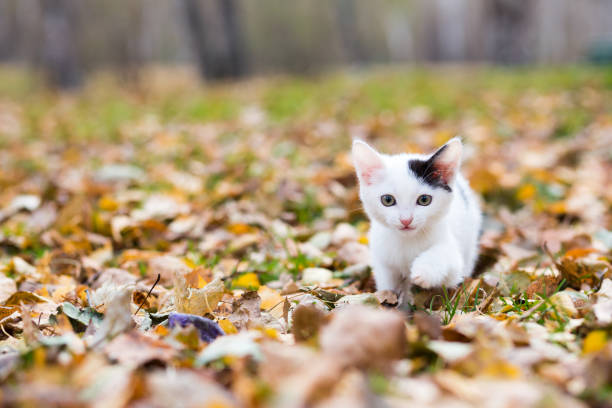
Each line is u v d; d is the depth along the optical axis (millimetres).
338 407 716
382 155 1000
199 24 4543
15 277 1021
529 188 1255
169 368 776
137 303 931
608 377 755
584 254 1026
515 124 1970
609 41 4633
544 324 861
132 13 8422
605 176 1350
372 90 2924
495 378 757
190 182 1359
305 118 2205
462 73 3816
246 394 736
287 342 829
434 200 950
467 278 965
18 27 10773
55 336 846
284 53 10039
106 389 745
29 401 724
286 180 1294
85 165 1562
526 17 4023
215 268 1051
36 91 4539
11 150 1871
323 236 1126
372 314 777
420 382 749
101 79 5410
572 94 2461
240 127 2100
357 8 11234
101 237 1129
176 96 3363
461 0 9203
